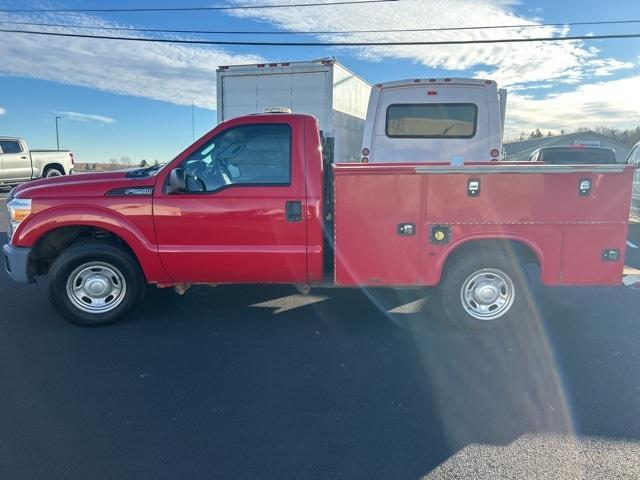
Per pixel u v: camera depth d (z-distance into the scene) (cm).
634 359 446
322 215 494
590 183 472
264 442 320
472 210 479
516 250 493
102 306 520
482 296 498
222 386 395
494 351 464
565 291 664
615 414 354
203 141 492
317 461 301
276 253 494
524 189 474
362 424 341
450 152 805
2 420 344
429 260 488
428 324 536
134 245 498
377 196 480
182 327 523
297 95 1011
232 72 1034
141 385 395
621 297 638
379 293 647
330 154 605
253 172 497
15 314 559
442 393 385
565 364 436
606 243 481
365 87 1223
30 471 291
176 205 491
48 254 532
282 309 584
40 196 497
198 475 288
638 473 290
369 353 460
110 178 509
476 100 792
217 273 506
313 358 448
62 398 374
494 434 330
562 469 294
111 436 326
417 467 296
